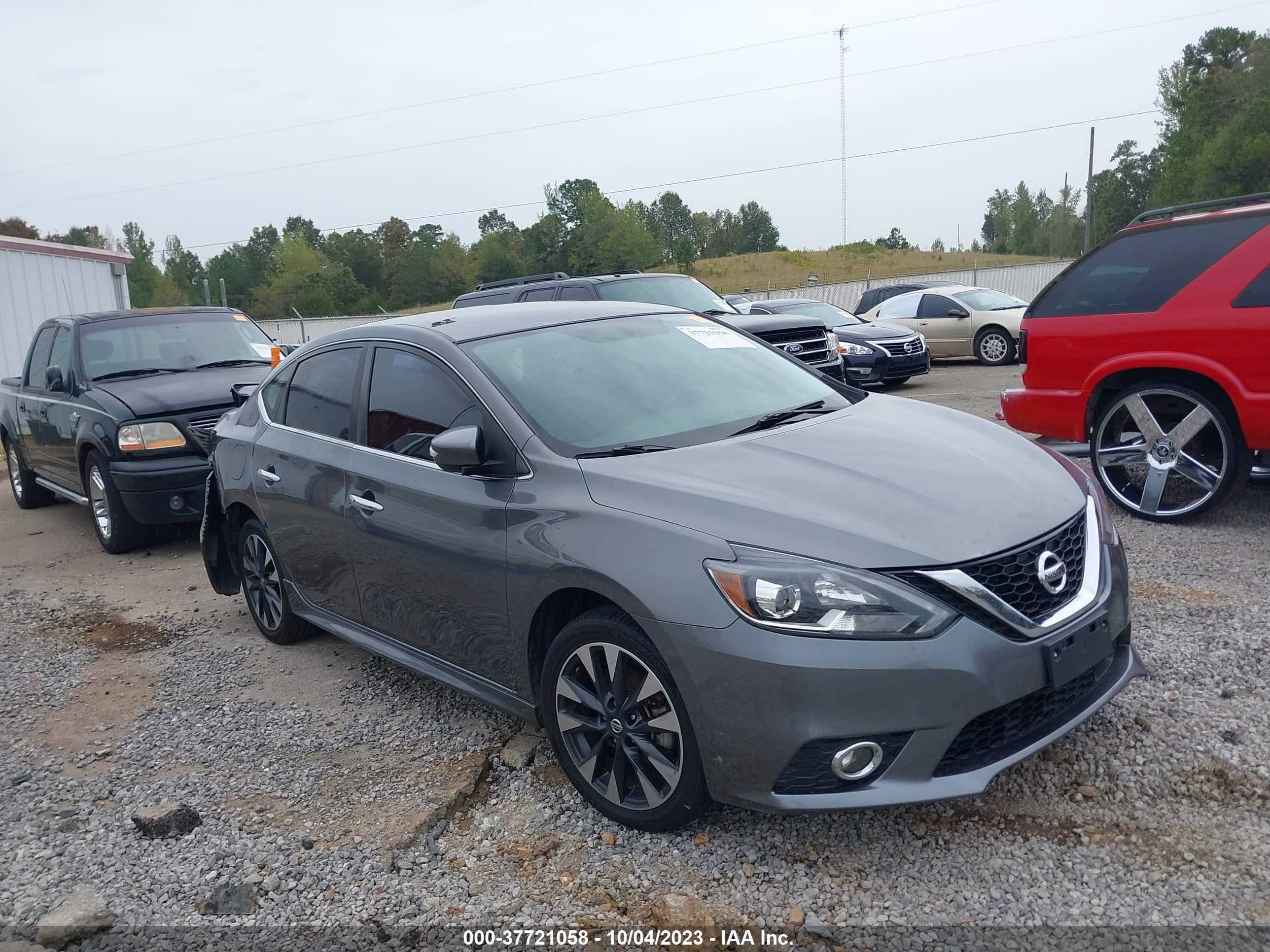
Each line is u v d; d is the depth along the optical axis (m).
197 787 3.89
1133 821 3.08
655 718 3.10
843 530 2.89
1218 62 82.00
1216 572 5.08
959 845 3.04
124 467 7.28
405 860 3.27
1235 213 5.56
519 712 3.69
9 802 3.89
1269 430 5.34
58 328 9.11
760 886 2.94
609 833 3.28
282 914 3.05
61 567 7.65
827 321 16.94
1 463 13.64
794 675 2.76
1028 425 6.57
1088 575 3.19
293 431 4.86
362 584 4.38
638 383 4.04
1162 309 5.75
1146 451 5.99
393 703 4.55
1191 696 3.80
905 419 4.00
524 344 4.15
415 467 3.98
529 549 3.38
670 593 2.94
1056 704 3.05
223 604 6.34
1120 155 89.62
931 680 2.74
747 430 3.76
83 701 4.90
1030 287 40.44
